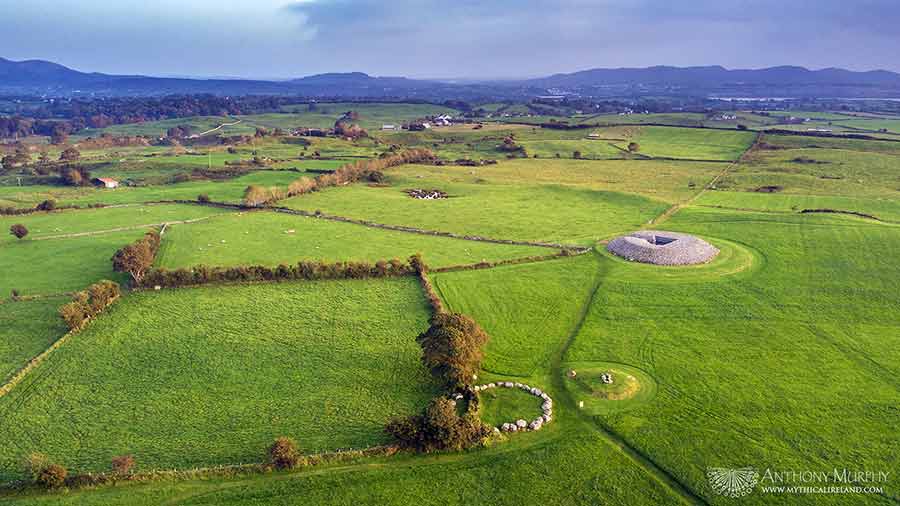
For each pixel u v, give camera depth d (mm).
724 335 73500
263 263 106938
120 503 46344
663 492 46344
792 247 108188
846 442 51375
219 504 46125
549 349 71188
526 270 100812
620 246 109062
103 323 79812
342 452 51344
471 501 45969
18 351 71875
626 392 59938
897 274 92562
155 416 58062
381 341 73625
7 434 55375
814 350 68938
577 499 45875
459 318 66625
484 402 59438
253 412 58531
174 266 104938
